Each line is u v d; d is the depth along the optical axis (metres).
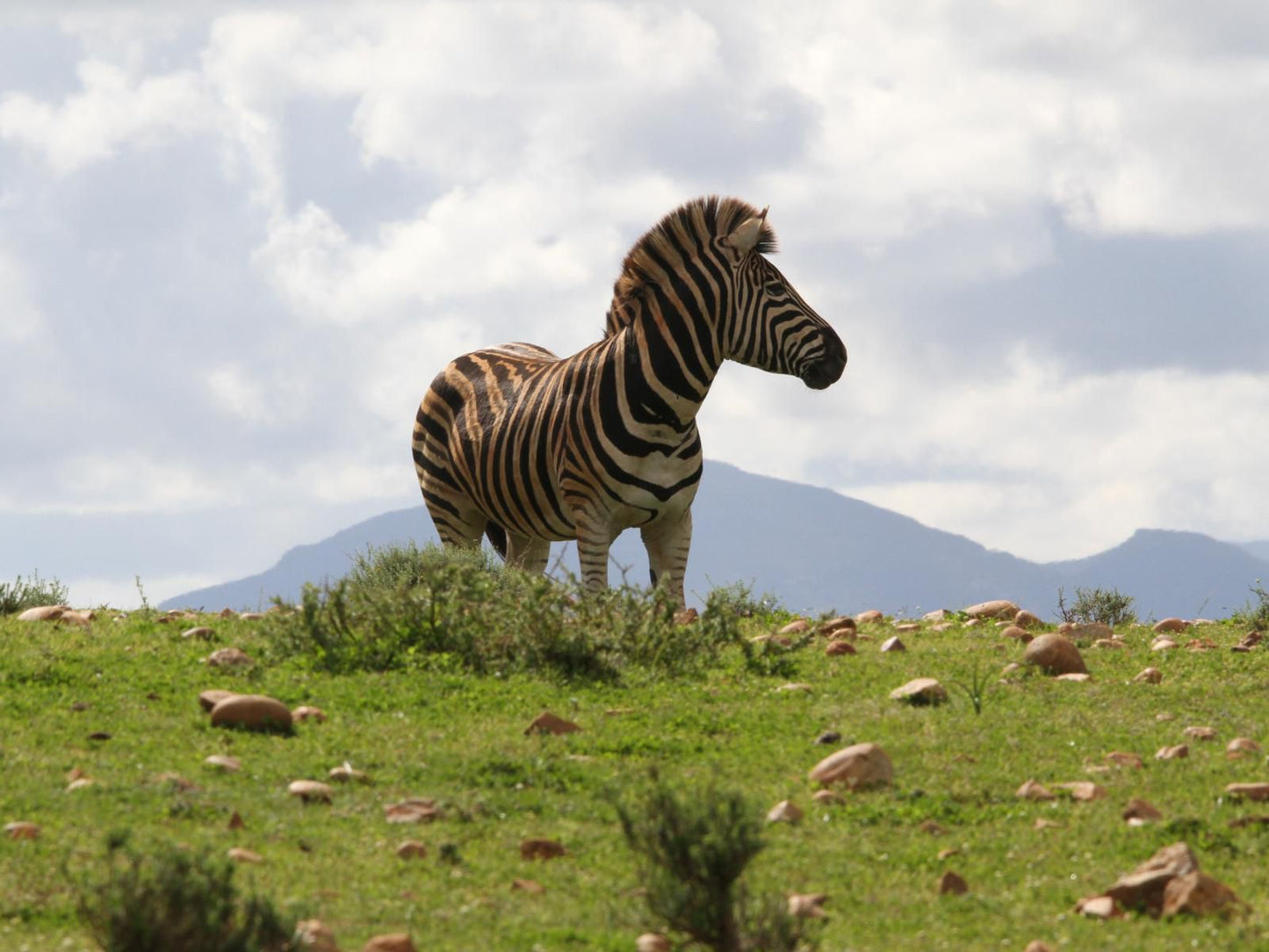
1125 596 59.22
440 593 40.81
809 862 26.27
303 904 22.78
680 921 20.83
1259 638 47.28
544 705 35.59
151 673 36.84
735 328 48.38
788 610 53.28
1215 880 24.73
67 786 28.14
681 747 32.56
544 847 26.31
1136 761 32.41
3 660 36.75
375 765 30.73
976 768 31.59
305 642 39.50
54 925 22.05
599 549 49.38
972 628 49.03
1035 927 23.66
